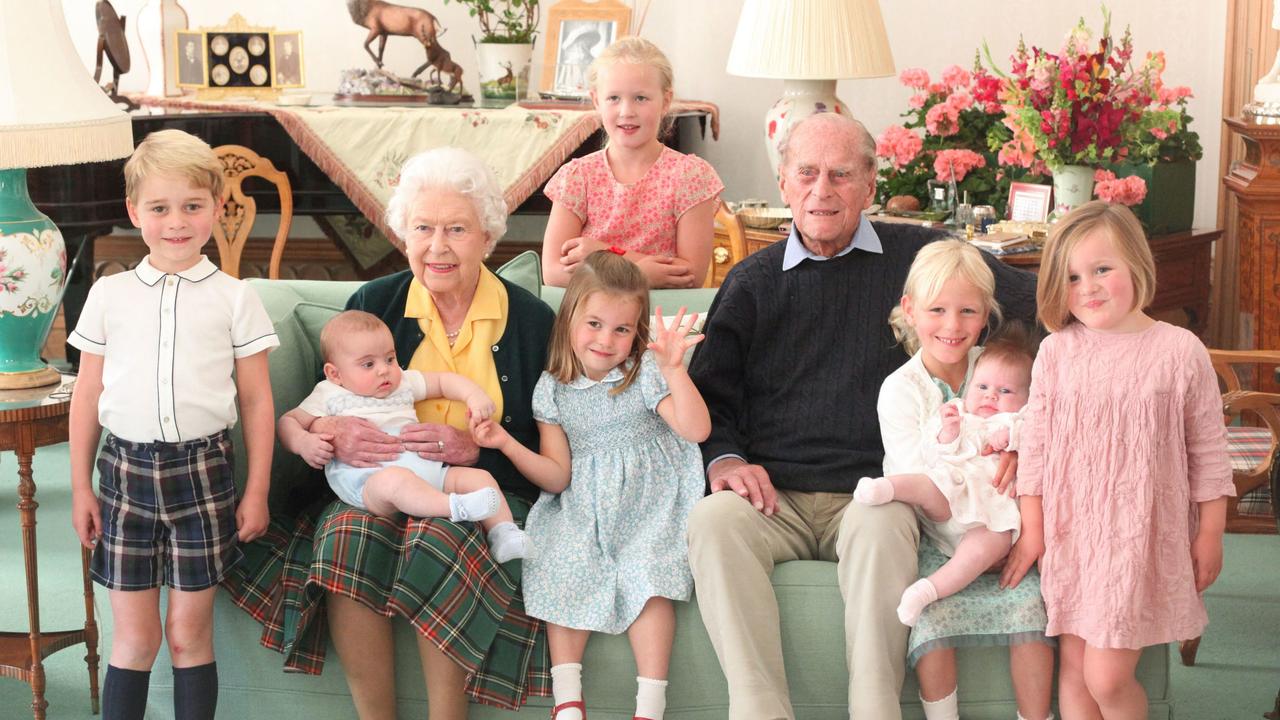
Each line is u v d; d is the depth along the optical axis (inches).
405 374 110.9
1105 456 92.8
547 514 108.6
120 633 100.0
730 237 173.3
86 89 116.8
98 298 100.5
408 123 212.4
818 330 113.8
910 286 105.6
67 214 198.5
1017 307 113.8
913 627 98.3
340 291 124.4
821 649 101.3
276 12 251.4
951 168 180.1
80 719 117.4
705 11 247.8
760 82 249.1
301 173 215.8
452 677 99.5
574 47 229.6
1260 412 124.4
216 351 100.2
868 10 181.9
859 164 111.3
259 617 102.1
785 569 104.2
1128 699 94.3
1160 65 172.1
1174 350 92.7
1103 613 92.2
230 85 234.4
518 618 101.7
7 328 112.7
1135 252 92.4
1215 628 134.3
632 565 102.6
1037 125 167.3
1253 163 180.1
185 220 99.1
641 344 110.8
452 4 249.9
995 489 99.3
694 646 101.5
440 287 110.5
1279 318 177.3
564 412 110.8
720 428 113.2
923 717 101.8
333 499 112.5
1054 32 237.1
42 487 175.5
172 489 98.7
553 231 143.3
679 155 142.9
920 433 104.3
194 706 100.3
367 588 98.2
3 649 114.7
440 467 106.7
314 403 109.6
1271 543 157.2
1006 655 99.2
